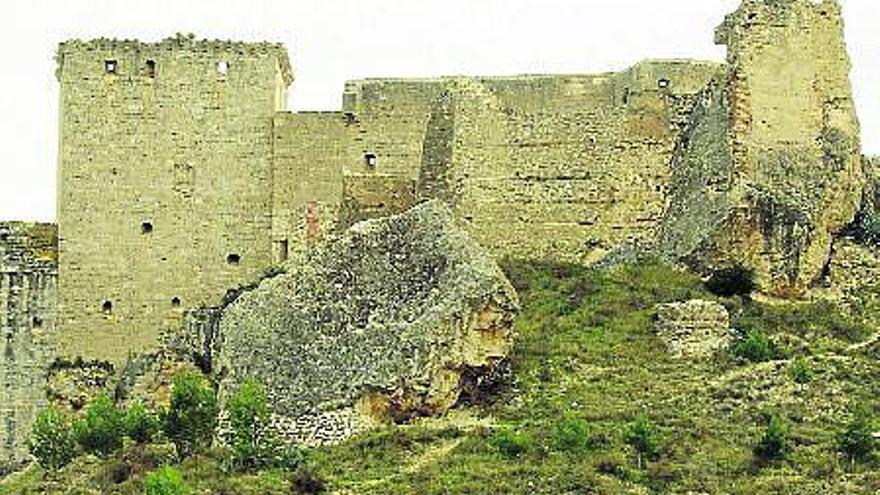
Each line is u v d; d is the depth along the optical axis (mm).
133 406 66062
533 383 63375
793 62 73562
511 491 51938
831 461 52906
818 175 72438
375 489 53188
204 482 55344
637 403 60312
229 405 60469
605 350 65750
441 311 62969
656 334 66812
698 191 73125
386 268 66375
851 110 74062
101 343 74938
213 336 70250
